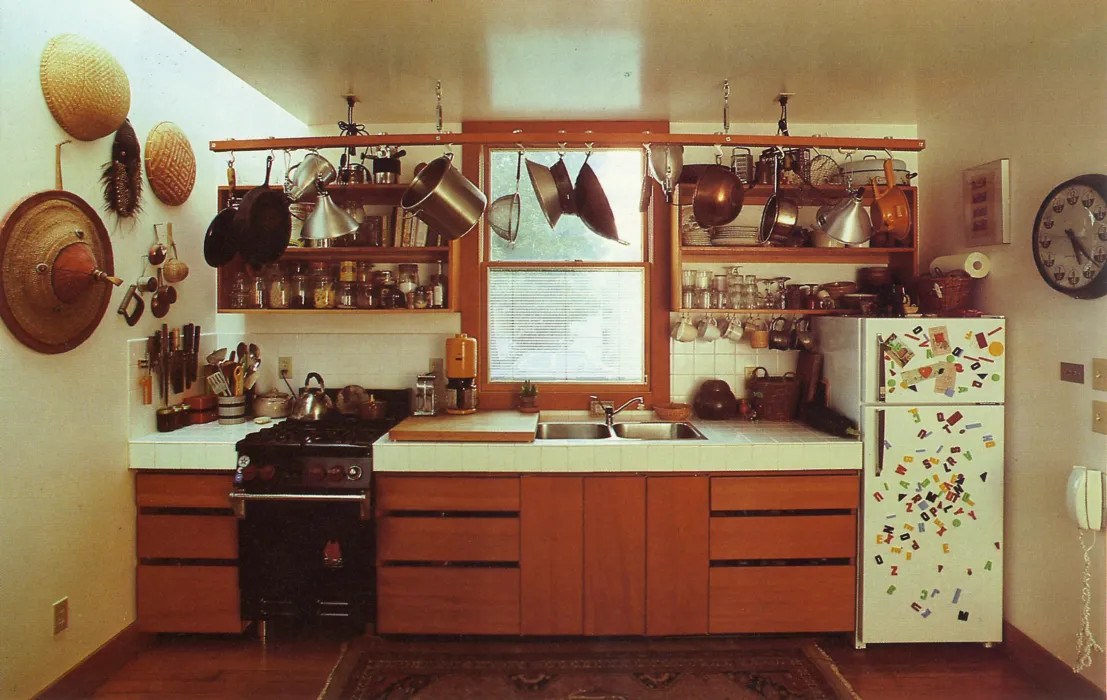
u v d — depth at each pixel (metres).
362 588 2.84
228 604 2.84
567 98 3.15
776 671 2.69
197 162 3.23
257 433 2.96
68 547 2.43
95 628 2.58
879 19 2.30
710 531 2.85
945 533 2.82
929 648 2.88
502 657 2.80
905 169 3.28
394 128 3.56
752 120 3.47
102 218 2.57
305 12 2.27
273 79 2.91
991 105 2.91
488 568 2.85
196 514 2.86
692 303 3.36
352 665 2.73
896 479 2.82
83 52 2.36
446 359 3.43
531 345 3.59
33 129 2.22
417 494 2.84
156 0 2.19
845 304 3.34
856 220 2.64
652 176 2.70
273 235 2.68
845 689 2.57
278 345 3.58
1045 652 2.59
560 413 3.53
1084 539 2.42
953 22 2.32
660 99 3.15
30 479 2.25
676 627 2.86
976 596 2.82
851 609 2.86
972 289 3.08
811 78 2.87
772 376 3.53
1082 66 2.42
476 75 2.85
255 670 2.69
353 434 2.98
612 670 2.70
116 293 2.69
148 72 2.84
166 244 2.99
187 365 3.17
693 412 3.54
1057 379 2.55
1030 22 2.31
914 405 2.82
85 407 2.53
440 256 3.46
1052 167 2.56
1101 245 2.29
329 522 2.81
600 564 2.85
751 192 3.29
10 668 2.17
